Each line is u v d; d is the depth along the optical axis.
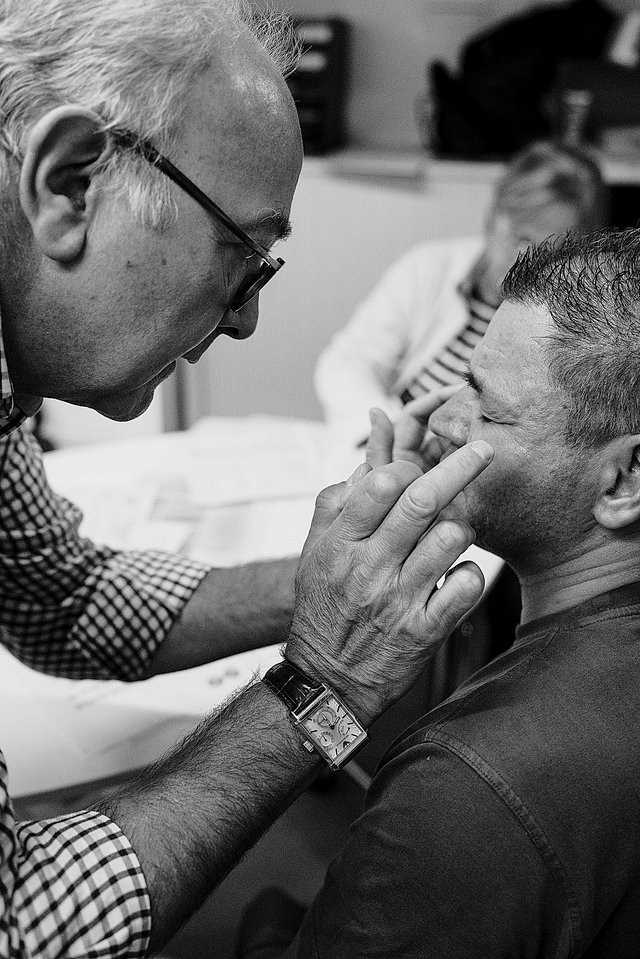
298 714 0.80
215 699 1.23
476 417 0.84
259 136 0.74
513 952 0.72
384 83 3.42
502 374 0.81
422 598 0.77
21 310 0.75
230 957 1.44
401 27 3.33
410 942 0.73
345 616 0.79
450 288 2.28
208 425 2.04
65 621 1.13
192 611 1.14
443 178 3.02
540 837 0.69
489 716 0.74
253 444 1.94
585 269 0.79
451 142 3.11
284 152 0.77
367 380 2.18
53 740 1.15
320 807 1.57
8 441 1.04
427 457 1.13
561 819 0.69
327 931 0.79
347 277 3.19
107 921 0.71
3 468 1.04
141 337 0.78
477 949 0.72
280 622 1.15
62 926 0.69
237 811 0.78
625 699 0.73
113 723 1.18
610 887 0.71
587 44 3.04
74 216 0.71
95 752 1.13
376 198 3.08
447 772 0.72
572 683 0.74
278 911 1.22
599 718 0.72
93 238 0.72
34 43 0.68
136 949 0.72
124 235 0.72
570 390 0.77
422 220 3.09
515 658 0.81
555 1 3.23
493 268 1.96
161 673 1.16
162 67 0.69
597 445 0.77
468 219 3.06
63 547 1.11
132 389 0.84
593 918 0.71
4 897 0.67
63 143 0.69
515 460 0.81
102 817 0.76
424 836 0.71
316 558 0.81
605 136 2.98
